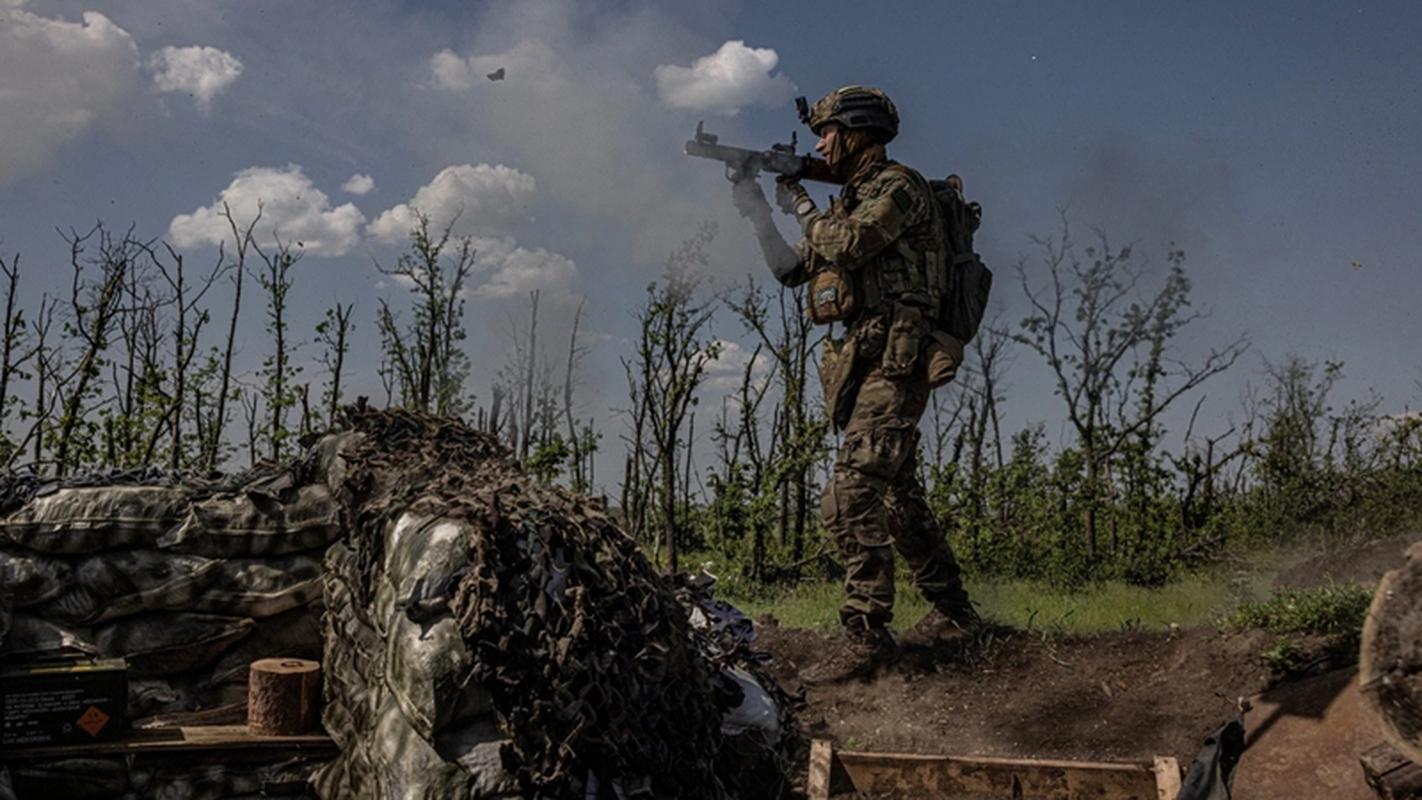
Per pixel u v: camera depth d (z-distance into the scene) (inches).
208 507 179.9
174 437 638.5
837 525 211.2
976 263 215.6
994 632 221.1
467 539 122.9
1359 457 494.3
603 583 123.9
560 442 573.6
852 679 208.5
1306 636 165.8
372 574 139.9
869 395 209.8
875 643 209.8
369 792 128.1
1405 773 110.0
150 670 175.5
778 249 222.1
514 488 136.7
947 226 213.5
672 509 510.6
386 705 125.1
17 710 155.2
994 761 152.6
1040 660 203.8
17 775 154.8
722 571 511.2
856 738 183.8
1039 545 500.1
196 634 176.7
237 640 179.0
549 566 120.9
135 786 159.8
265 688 165.9
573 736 112.0
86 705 157.9
